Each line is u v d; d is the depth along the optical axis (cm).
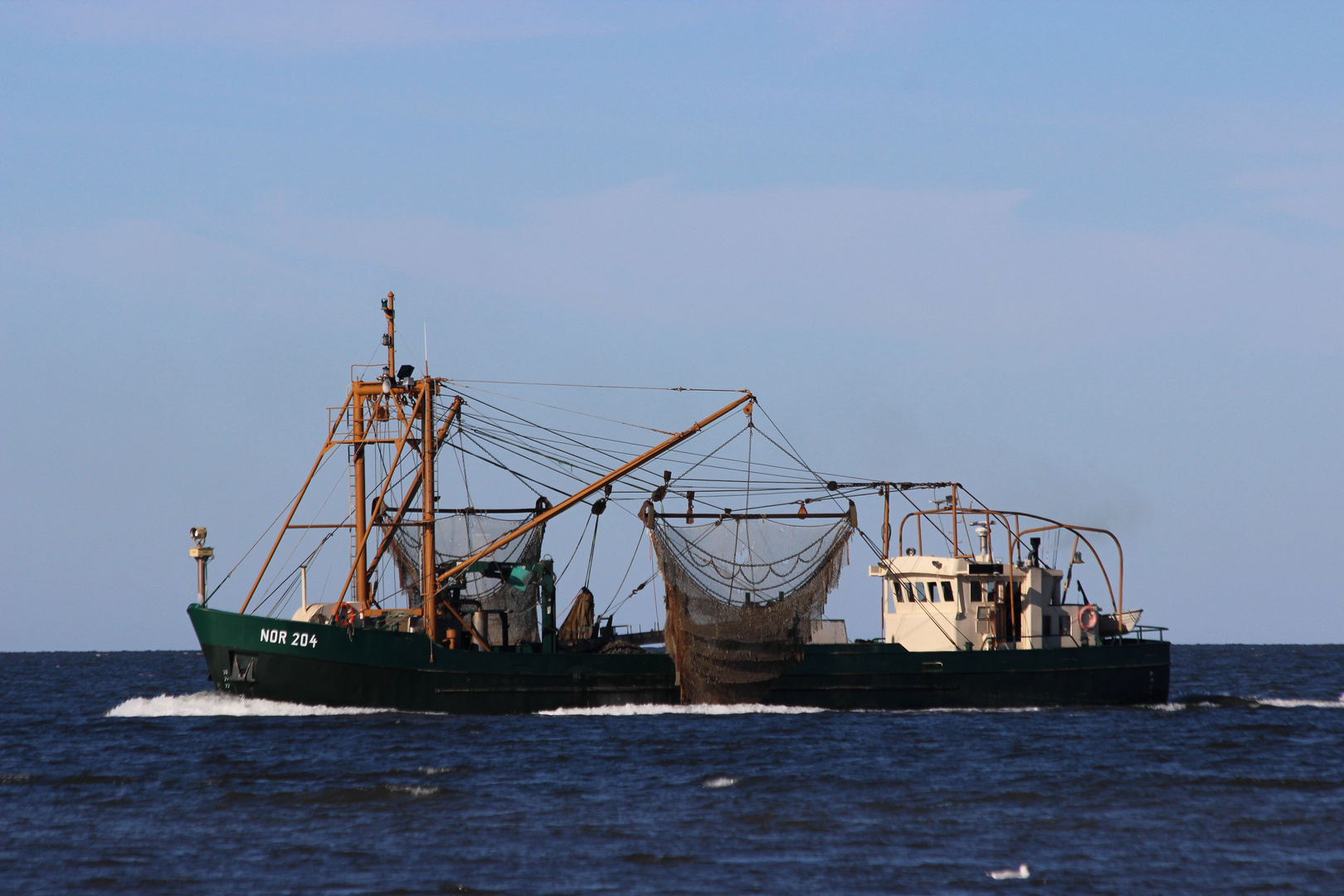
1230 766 17912
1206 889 11750
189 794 15888
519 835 13688
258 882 12025
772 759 18212
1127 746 19762
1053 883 11938
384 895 11612
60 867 12519
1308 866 12431
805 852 13012
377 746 19312
